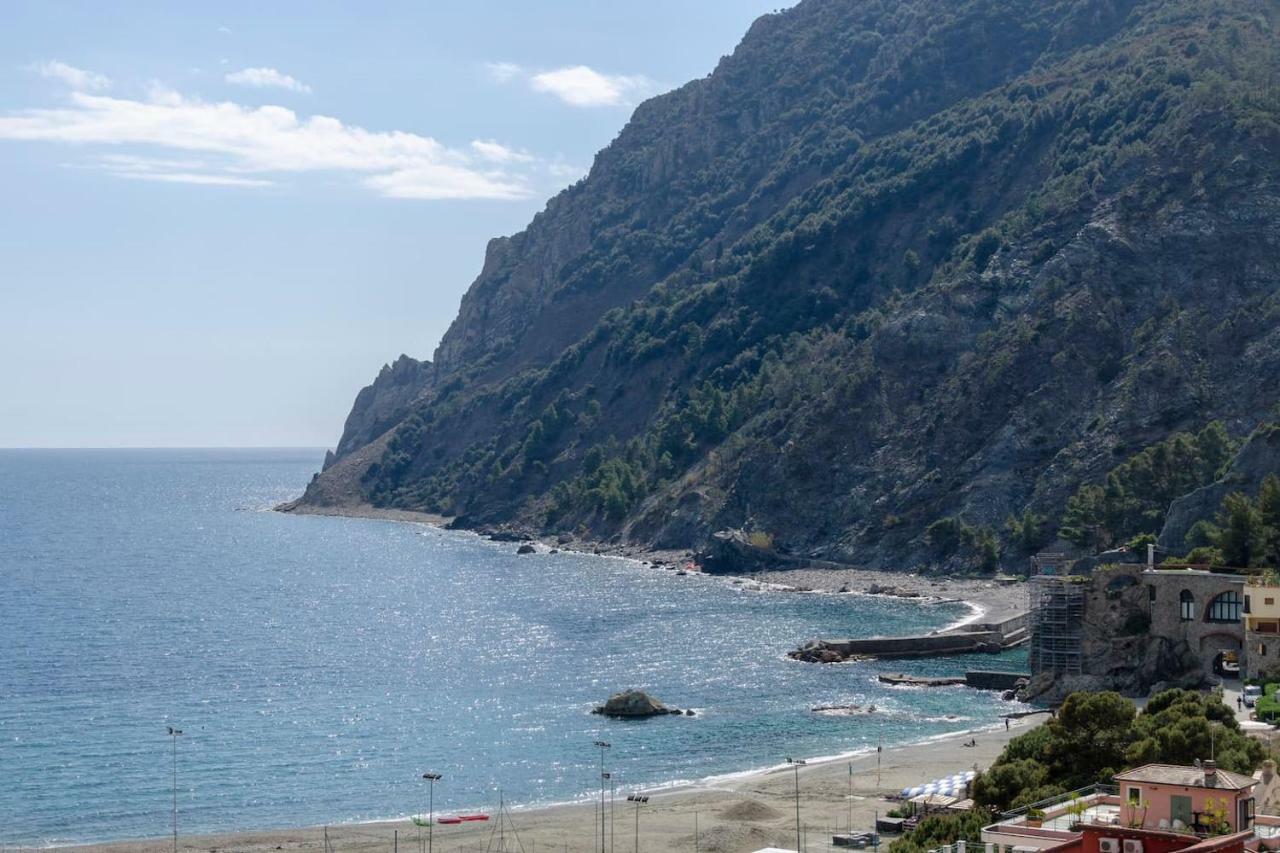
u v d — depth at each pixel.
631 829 147.62
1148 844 78.50
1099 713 134.62
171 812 157.88
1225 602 193.75
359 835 148.88
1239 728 140.88
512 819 153.88
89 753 182.62
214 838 147.75
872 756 176.75
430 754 182.88
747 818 149.62
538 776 172.38
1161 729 128.00
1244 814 85.81
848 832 141.75
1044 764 134.00
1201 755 122.31
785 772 170.75
